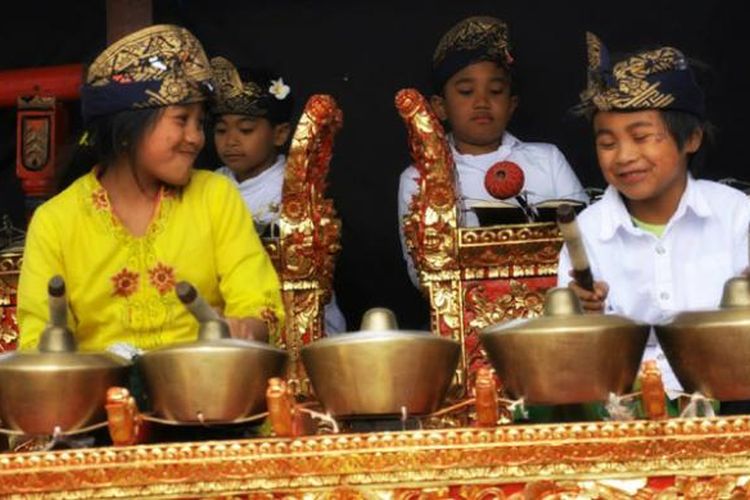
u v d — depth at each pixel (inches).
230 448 220.2
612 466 219.5
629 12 369.1
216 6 370.6
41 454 220.7
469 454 219.5
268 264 274.5
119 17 335.0
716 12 366.0
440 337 228.2
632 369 228.1
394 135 372.2
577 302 228.8
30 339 263.7
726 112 363.9
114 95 264.5
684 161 273.4
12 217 367.6
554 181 339.6
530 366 224.7
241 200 275.4
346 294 370.3
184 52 265.4
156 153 265.0
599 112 270.7
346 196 372.2
